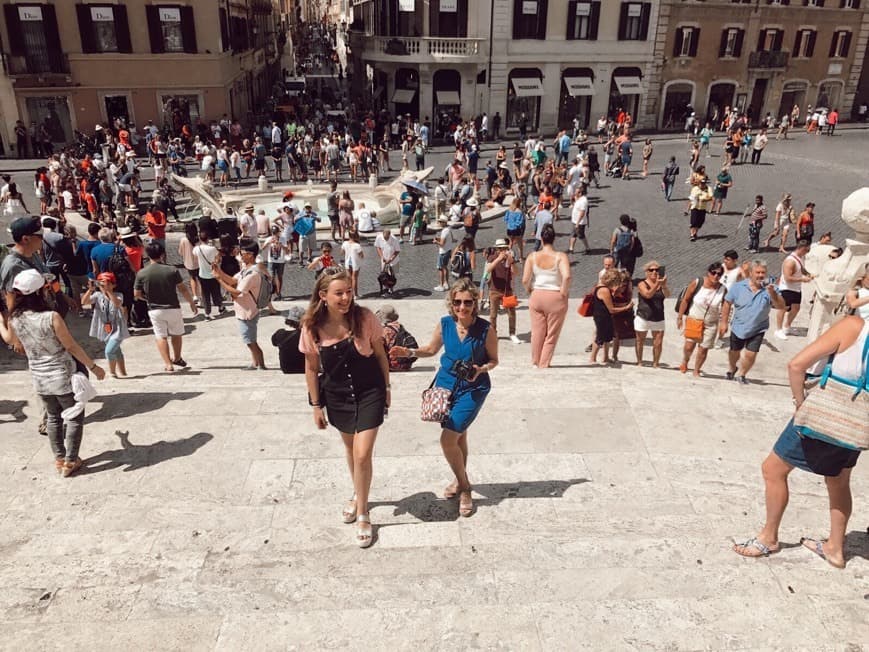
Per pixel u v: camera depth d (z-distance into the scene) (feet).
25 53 108.68
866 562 14.06
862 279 12.52
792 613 12.59
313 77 247.09
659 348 33.06
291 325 30.25
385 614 12.58
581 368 29.45
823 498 16.88
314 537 15.38
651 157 116.37
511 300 41.50
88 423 21.25
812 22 149.69
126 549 15.05
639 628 12.21
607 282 32.50
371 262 64.39
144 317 42.70
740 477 18.03
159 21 114.01
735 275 33.30
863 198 25.72
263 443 19.77
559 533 15.42
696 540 14.89
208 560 14.56
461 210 76.33
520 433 20.25
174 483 17.81
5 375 26.04
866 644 11.85
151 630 12.28
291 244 64.13
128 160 85.81
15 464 19.03
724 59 145.79
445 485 17.53
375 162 99.91
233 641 12.03
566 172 90.68
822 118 145.07
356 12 193.47
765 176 99.55
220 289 47.21
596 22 134.31
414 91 135.23
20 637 12.15
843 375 12.38
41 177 79.05
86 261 43.45
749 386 27.37
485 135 132.16
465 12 128.16
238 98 138.31
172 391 23.84
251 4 161.68
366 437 14.29
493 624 12.32
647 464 18.60
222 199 83.87
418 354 15.57
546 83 136.56
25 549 15.06
